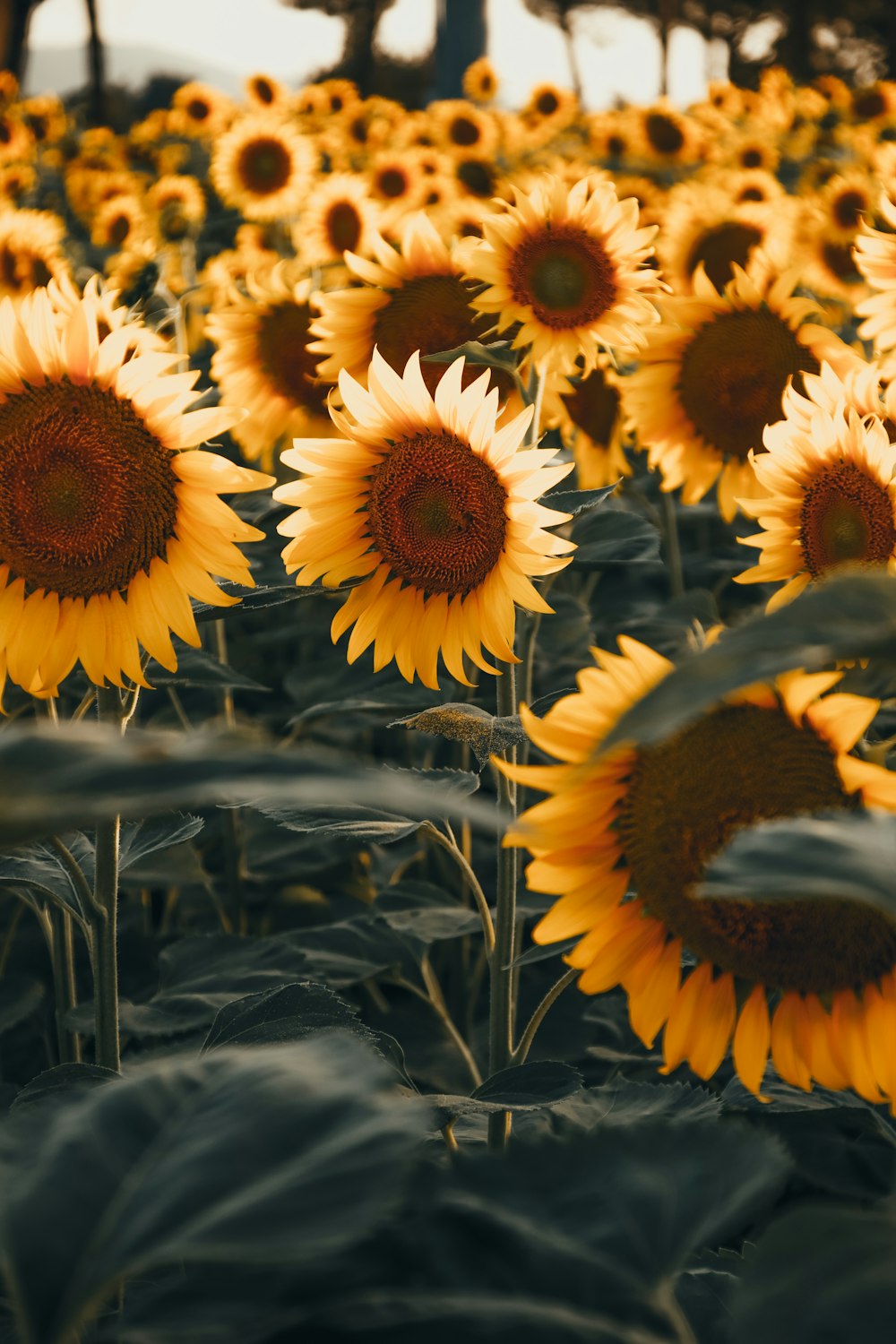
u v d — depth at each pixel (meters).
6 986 2.33
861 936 1.48
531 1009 2.36
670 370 2.42
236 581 1.86
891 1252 0.93
